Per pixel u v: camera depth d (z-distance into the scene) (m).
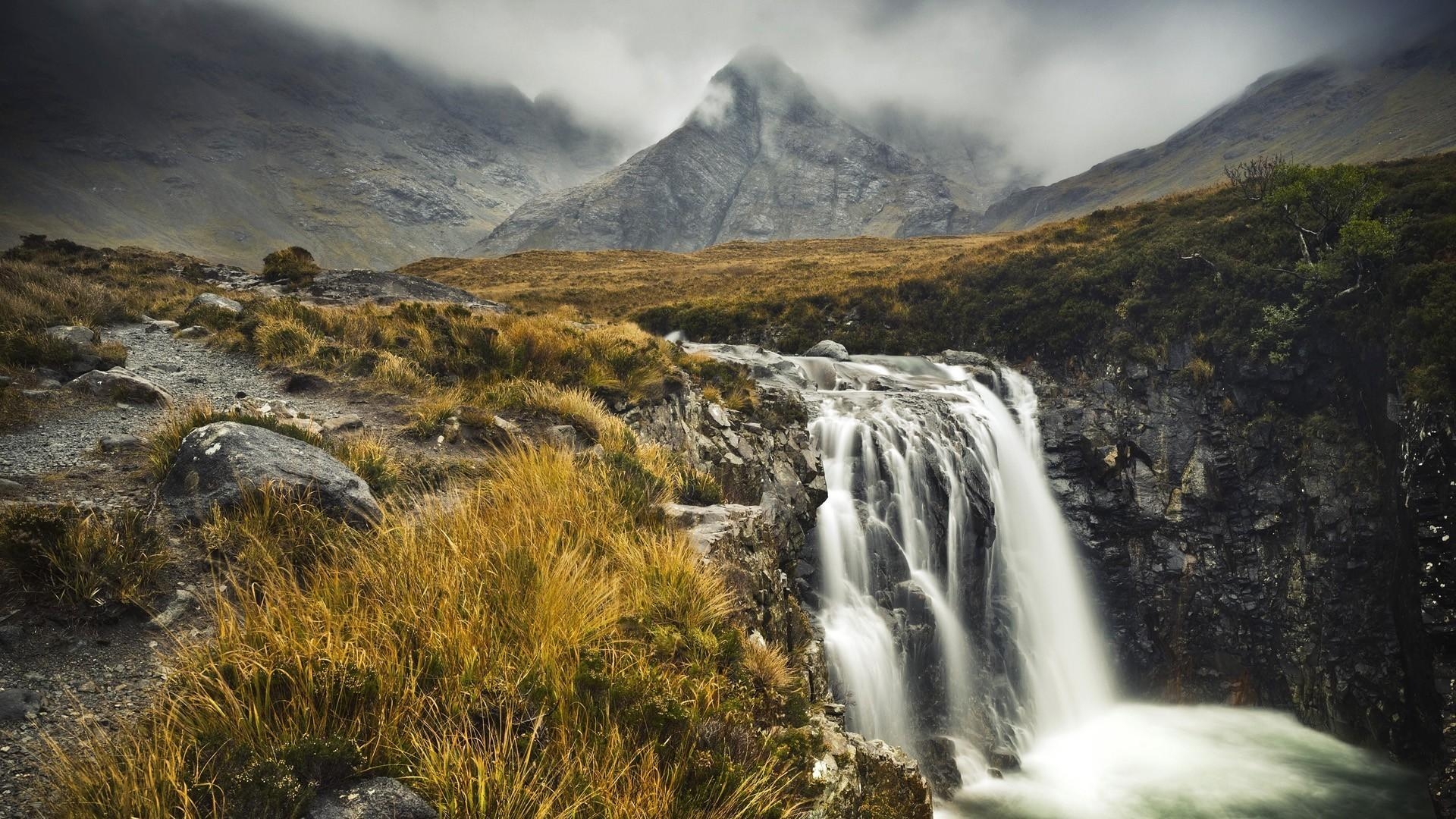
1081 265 34.91
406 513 6.03
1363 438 23.78
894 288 39.66
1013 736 20.53
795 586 12.98
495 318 16.16
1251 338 26.70
